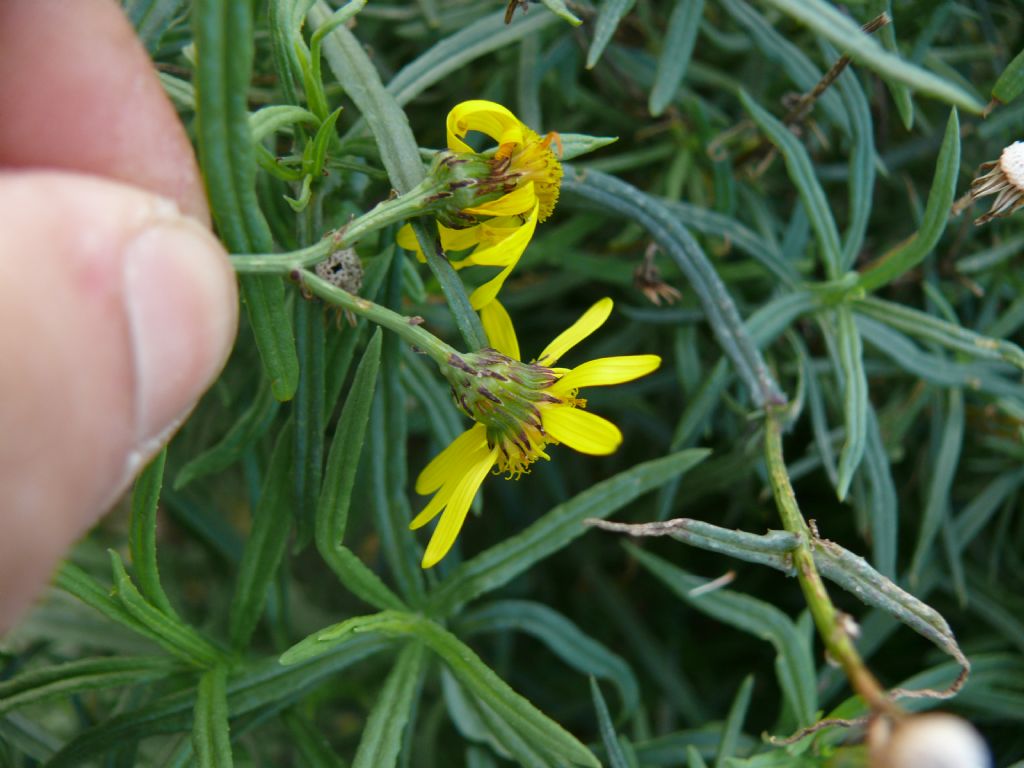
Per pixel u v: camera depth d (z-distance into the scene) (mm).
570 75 154
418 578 126
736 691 171
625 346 166
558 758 120
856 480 143
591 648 133
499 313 115
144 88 108
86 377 91
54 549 94
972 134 155
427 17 148
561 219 169
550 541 124
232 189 97
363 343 145
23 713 139
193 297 95
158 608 119
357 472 141
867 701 92
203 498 162
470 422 156
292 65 111
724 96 168
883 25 123
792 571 108
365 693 166
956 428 144
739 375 129
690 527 107
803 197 134
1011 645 152
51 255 90
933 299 150
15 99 106
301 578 179
